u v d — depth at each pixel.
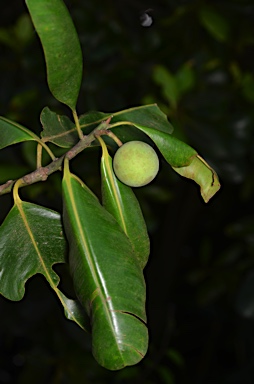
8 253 0.67
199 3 1.33
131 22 1.54
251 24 1.37
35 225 0.67
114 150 0.72
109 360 0.59
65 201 0.62
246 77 1.36
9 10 1.66
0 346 2.18
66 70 0.63
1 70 1.43
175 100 1.26
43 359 1.81
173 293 2.28
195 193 1.75
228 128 1.30
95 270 0.61
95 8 1.43
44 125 0.69
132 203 0.67
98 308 0.60
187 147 0.64
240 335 2.03
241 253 1.79
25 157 1.10
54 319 1.81
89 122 0.71
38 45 1.38
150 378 1.92
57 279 0.67
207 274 1.82
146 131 0.64
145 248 0.67
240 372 2.00
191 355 2.29
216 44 1.42
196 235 2.25
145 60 1.43
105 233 0.62
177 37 1.42
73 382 1.79
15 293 0.67
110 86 1.43
